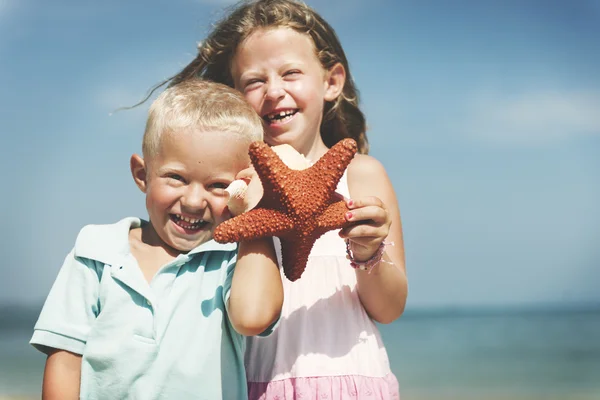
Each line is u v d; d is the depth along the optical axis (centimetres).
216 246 260
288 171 218
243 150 257
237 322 226
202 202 252
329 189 220
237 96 273
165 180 254
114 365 245
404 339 2334
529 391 1278
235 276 235
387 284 289
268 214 217
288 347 288
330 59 365
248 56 344
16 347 1764
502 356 1775
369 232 245
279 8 349
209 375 248
